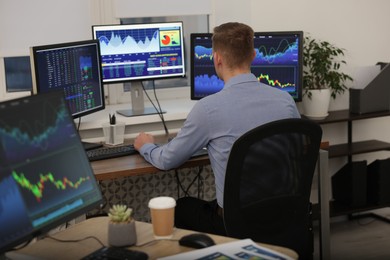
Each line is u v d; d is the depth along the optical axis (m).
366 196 3.96
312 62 3.84
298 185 2.26
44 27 3.46
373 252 3.63
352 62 4.13
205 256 1.60
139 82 3.42
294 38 3.41
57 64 2.82
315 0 3.96
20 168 1.58
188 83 3.97
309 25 3.97
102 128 3.24
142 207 3.70
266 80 3.45
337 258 3.55
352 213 3.96
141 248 1.73
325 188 3.17
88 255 1.68
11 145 1.57
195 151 2.48
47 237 1.86
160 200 1.82
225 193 2.16
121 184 3.60
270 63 3.43
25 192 1.58
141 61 3.34
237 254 1.61
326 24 4.02
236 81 2.37
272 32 3.40
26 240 1.56
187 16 3.81
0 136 1.54
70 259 1.68
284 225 2.27
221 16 3.83
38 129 1.67
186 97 3.96
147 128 3.42
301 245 2.32
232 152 2.11
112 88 3.76
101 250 1.71
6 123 1.57
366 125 4.25
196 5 3.78
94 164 2.73
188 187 3.76
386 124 4.28
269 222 2.24
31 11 3.42
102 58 3.23
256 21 3.85
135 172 2.63
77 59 2.96
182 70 3.47
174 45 3.42
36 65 2.69
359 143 4.10
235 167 2.13
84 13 3.54
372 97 3.84
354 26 4.09
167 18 3.77
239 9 3.84
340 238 3.89
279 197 2.23
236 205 2.17
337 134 4.18
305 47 3.92
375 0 4.12
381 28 4.17
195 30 3.87
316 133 2.23
